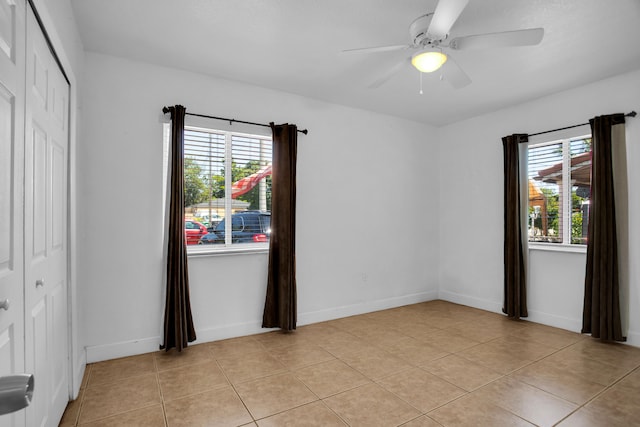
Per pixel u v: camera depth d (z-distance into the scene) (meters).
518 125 3.79
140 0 2.00
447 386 2.25
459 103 3.76
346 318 3.79
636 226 2.91
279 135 3.32
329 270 3.74
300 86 3.30
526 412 1.95
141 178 2.77
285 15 2.14
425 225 4.57
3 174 1.08
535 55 2.64
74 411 1.94
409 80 3.14
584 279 3.26
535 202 3.74
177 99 2.91
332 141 3.76
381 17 2.15
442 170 4.66
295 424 1.84
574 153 3.42
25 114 1.26
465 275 4.36
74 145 2.08
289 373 2.44
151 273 2.80
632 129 2.94
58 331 1.80
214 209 3.17
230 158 3.23
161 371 2.45
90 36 2.39
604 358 2.69
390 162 4.22
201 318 3.01
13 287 1.16
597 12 2.08
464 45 1.95
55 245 1.75
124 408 1.98
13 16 1.14
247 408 1.99
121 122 2.69
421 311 4.07
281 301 3.25
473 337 3.18
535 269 3.64
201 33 2.36
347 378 2.36
